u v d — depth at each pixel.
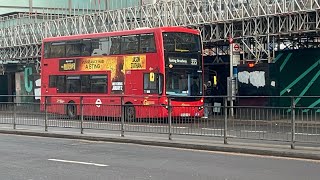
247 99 16.28
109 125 15.88
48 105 17.73
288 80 24.94
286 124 12.03
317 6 20.31
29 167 10.21
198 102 18.19
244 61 24.33
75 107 16.92
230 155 11.70
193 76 21.67
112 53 22.86
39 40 34.72
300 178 8.75
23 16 39.81
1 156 11.80
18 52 36.59
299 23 21.31
